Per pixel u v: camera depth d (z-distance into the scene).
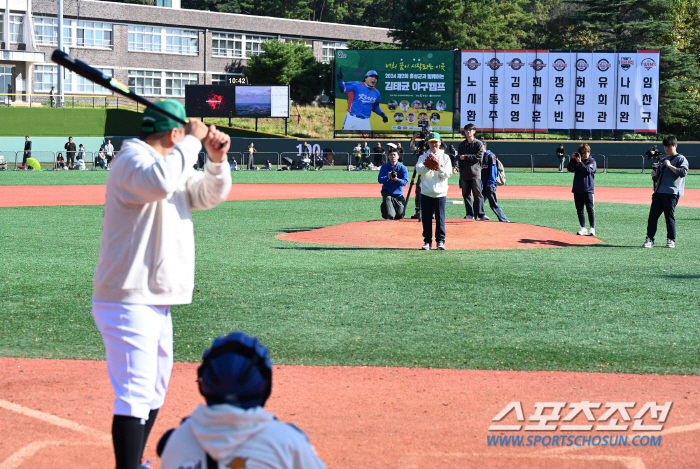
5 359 6.34
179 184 3.84
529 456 4.32
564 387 5.66
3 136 50.75
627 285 9.73
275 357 6.48
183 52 68.94
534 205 23.02
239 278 10.17
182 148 3.57
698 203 24.12
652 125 48.72
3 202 22.28
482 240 13.90
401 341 7.03
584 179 14.82
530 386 5.68
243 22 71.50
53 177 35.66
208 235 15.09
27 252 12.33
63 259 11.60
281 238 14.59
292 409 5.13
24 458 4.25
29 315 7.94
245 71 65.62
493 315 8.08
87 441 4.53
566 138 55.06
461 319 7.90
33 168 44.34
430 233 12.96
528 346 6.86
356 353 6.62
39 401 5.25
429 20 65.69
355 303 8.65
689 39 64.56
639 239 14.76
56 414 4.99
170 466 2.25
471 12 66.94
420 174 12.82
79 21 63.47
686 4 65.94
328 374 5.99
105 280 3.71
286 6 89.00
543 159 50.84
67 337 7.09
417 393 5.50
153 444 4.53
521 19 74.31
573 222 18.05
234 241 14.12
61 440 4.54
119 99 65.00
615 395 5.46
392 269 10.95
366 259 11.91
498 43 68.25
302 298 8.90
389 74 49.25
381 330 7.43
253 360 2.20
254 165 51.16
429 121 49.50
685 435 4.68
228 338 2.25
